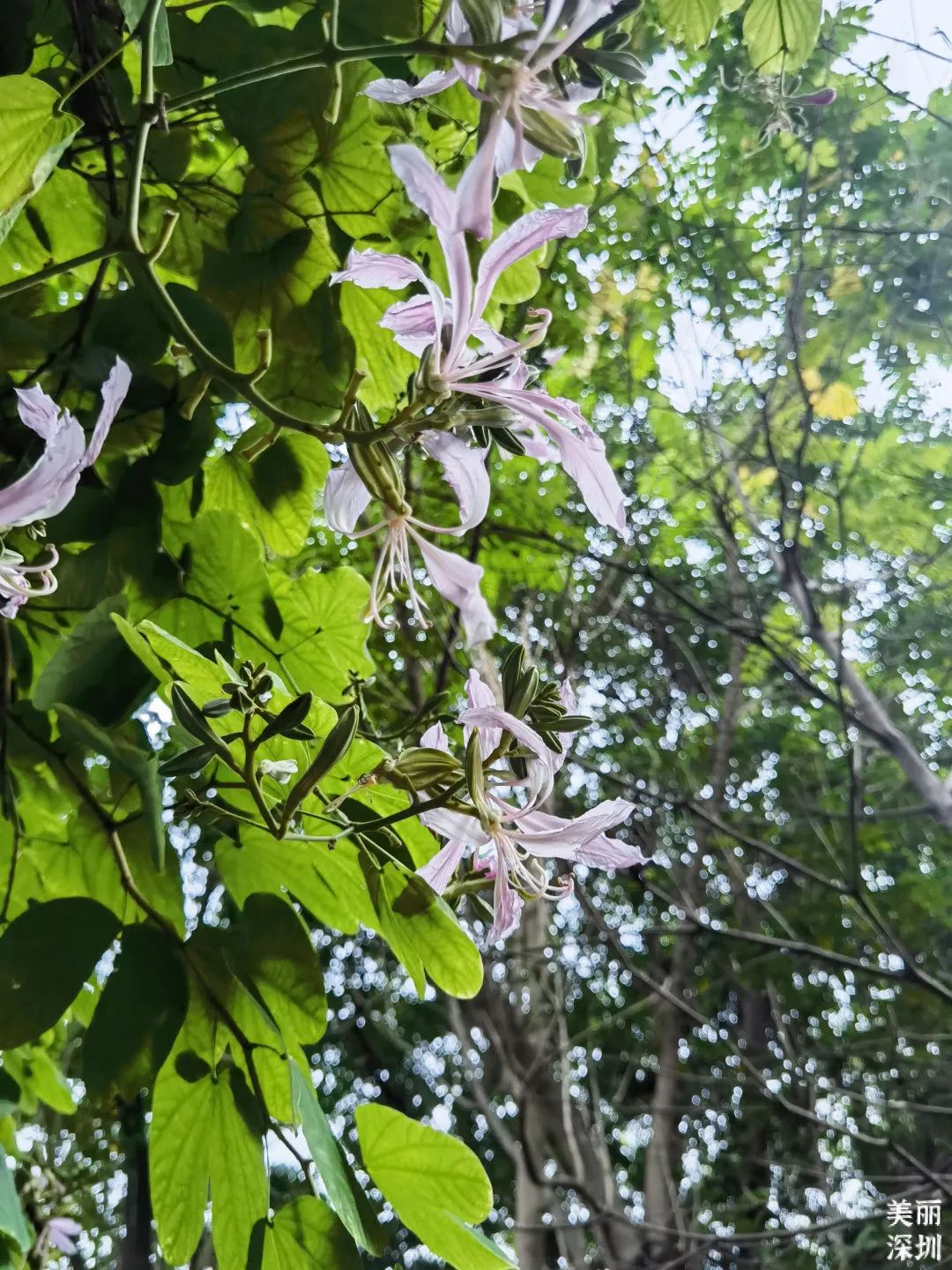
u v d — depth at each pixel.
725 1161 2.71
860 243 2.08
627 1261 1.95
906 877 2.69
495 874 0.32
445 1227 0.36
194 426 0.42
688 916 1.63
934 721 2.66
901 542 2.43
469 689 0.30
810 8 0.63
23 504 0.24
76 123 0.30
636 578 2.36
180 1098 0.35
